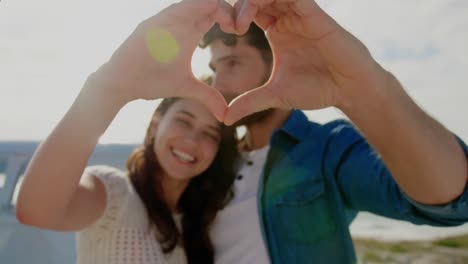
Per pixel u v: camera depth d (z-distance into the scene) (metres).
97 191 1.52
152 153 1.77
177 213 1.79
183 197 1.80
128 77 0.95
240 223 1.73
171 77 0.97
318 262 1.57
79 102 1.01
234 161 1.84
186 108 1.77
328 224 1.58
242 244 1.70
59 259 2.21
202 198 1.77
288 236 1.62
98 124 1.01
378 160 1.42
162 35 0.92
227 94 1.86
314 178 1.64
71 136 1.03
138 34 0.92
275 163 1.76
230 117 0.98
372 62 0.92
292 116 1.81
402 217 1.25
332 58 0.92
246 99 0.98
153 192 1.67
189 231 1.74
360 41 0.93
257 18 0.97
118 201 1.57
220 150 1.83
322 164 1.64
